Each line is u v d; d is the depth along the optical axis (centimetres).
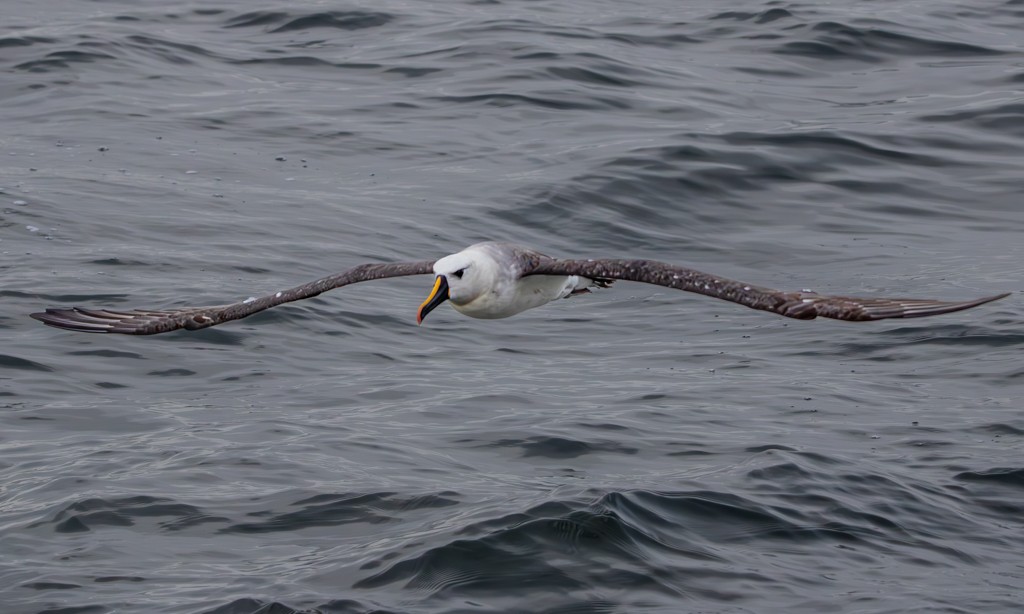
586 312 1883
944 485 1314
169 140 2445
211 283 1819
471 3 3534
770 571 1126
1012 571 1152
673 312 1881
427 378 1595
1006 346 1686
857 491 1282
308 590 1070
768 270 1986
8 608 1047
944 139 2506
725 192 2269
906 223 2189
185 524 1187
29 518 1194
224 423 1423
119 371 1558
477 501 1229
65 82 2734
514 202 2178
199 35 3189
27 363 1550
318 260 1934
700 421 1466
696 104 2664
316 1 3444
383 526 1187
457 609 1044
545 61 2892
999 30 3225
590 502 1203
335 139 2492
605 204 2186
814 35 3098
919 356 1686
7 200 2070
